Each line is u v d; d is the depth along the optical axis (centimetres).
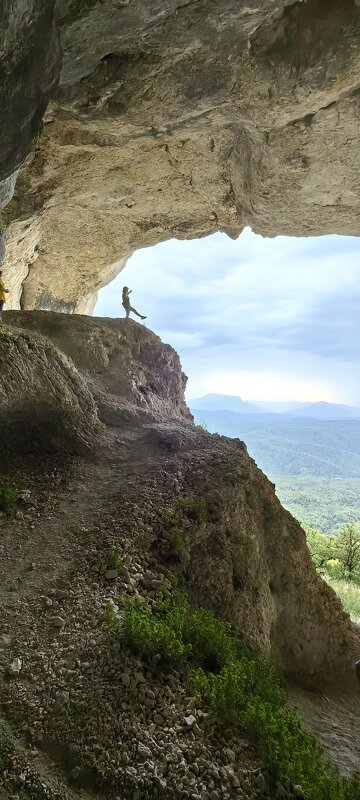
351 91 1079
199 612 751
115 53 1014
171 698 572
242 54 1020
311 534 2939
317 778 529
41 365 1048
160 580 768
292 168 1327
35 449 1057
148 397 1512
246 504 1027
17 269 2019
